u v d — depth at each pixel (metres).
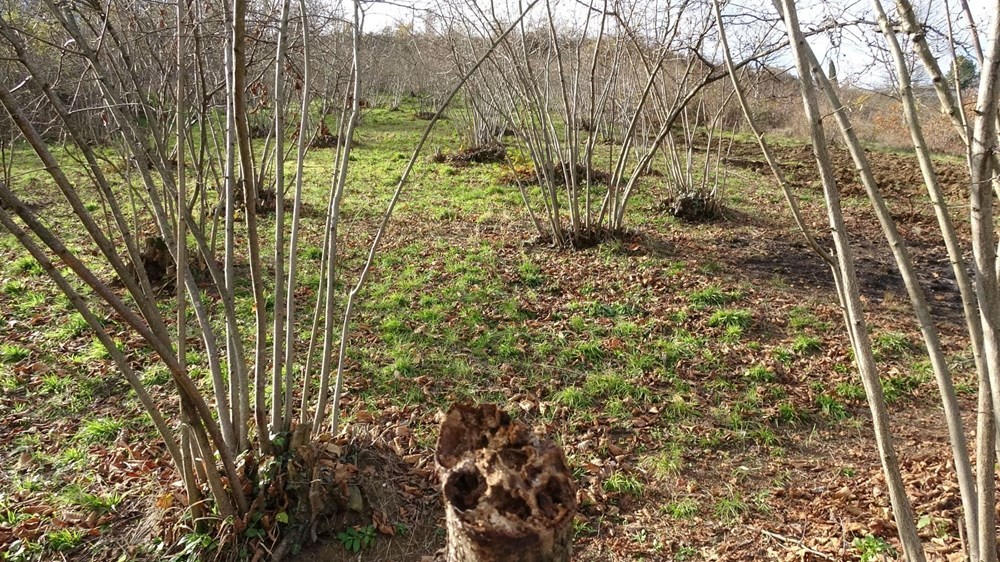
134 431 4.32
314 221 9.42
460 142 15.98
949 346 5.68
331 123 18.22
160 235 6.83
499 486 1.91
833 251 8.47
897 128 14.02
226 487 3.23
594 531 3.61
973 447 4.25
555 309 6.32
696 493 3.92
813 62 2.14
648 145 12.18
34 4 4.87
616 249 7.99
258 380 3.19
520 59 8.85
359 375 4.98
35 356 5.26
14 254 7.60
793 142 17.30
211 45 6.17
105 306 6.13
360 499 3.43
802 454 4.32
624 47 8.78
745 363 5.34
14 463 4.00
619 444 4.36
